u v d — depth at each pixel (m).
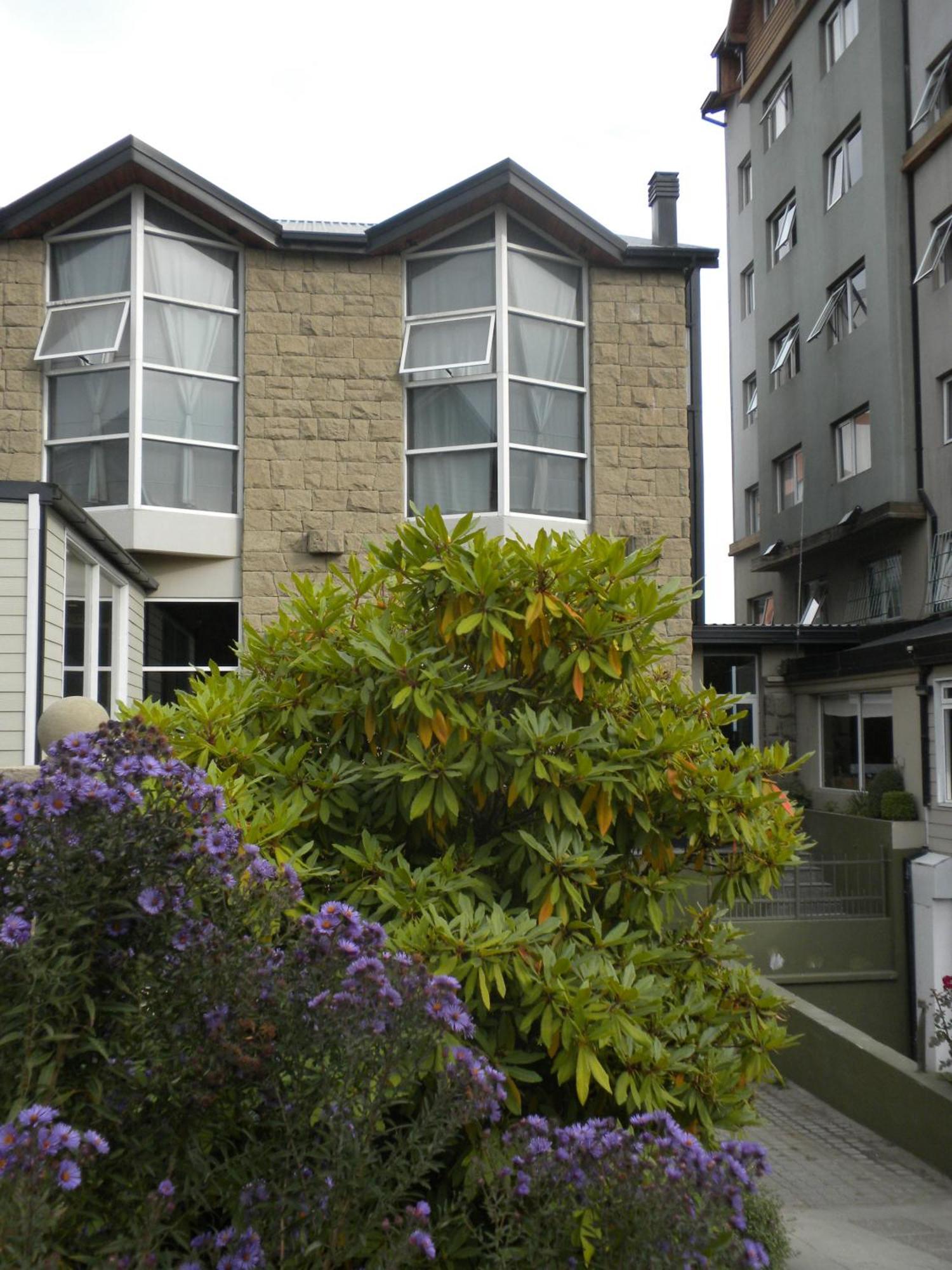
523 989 3.64
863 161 21.06
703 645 20.25
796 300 23.92
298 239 13.52
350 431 13.49
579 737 3.94
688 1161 2.79
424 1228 2.79
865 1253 6.56
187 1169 2.64
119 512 12.82
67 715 5.03
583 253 14.09
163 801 2.81
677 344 14.18
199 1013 2.69
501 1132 3.52
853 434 21.80
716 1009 4.25
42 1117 2.11
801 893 15.82
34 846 2.61
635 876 4.30
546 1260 2.82
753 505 27.62
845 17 22.17
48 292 13.42
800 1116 10.62
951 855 15.17
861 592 21.86
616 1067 3.75
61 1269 2.37
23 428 13.13
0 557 8.35
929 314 19.61
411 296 14.02
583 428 14.03
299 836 4.05
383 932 2.95
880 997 15.19
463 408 13.70
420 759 3.96
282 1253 2.50
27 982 2.43
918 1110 9.37
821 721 19.70
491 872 4.34
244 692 4.48
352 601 4.84
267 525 13.23
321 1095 2.67
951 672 15.60
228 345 13.55
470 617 4.04
